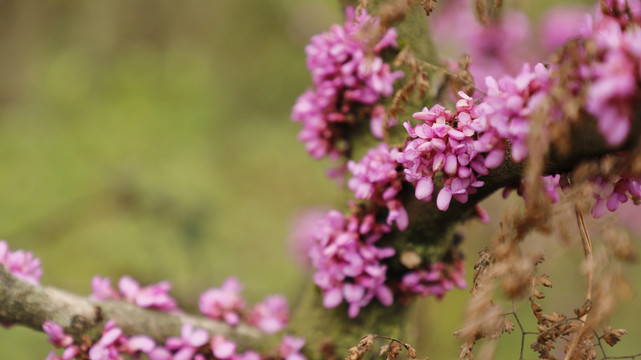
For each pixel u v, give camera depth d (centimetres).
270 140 189
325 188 170
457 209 54
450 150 50
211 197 136
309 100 59
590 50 45
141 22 207
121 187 127
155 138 140
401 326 58
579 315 50
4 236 119
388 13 52
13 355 95
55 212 124
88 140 136
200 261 121
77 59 157
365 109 57
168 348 58
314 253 56
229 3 212
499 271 49
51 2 197
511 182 51
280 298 63
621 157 47
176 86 149
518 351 113
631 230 95
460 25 87
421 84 54
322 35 57
